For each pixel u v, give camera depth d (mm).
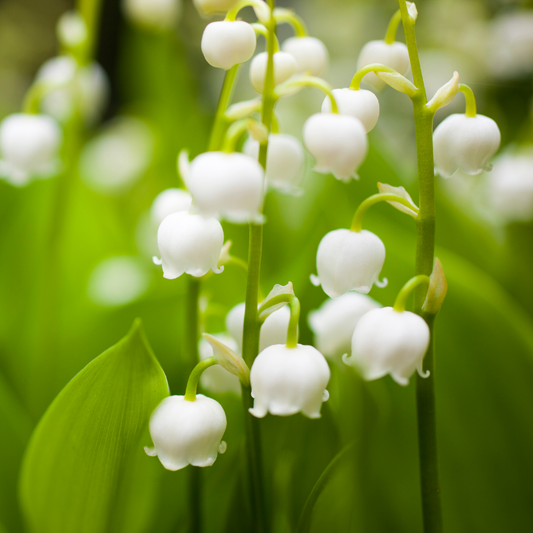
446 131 312
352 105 307
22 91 1182
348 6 949
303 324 352
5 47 1192
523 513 350
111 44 979
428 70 783
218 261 319
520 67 619
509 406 352
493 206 489
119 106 1012
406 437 357
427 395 314
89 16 392
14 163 377
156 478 337
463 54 770
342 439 339
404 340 303
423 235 311
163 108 581
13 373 404
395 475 354
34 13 1222
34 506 323
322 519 330
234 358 309
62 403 313
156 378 311
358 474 339
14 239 449
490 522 350
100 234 501
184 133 528
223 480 342
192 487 328
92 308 408
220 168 300
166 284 399
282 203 466
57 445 317
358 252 311
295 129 571
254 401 308
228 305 406
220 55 309
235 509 329
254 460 316
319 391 304
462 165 312
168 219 311
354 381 337
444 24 820
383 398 349
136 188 634
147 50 567
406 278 355
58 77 415
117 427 315
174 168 530
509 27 613
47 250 387
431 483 316
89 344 392
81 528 326
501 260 436
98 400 313
